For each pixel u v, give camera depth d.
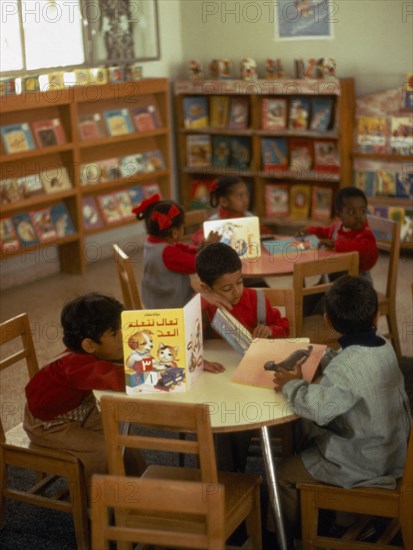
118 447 2.16
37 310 5.27
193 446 2.09
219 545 1.75
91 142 5.95
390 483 2.32
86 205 6.13
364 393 2.28
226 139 6.86
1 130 5.43
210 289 2.87
